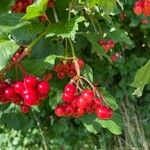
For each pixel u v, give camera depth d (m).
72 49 0.25
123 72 0.54
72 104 0.23
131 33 0.54
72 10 0.26
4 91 0.22
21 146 0.56
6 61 0.20
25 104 0.22
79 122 0.55
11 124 0.29
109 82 0.55
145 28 0.54
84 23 0.30
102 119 0.24
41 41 0.26
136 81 0.22
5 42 0.21
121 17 0.50
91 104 0.22
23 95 0.21
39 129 0.55
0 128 0.57
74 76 0.24
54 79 0.27
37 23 0.23
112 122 0.26
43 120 0.56
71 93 0.22
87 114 0.25
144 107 0.55
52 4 0.25
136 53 0.56
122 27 0.52
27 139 0.56
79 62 0.25
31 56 0.26
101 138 0.54
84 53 0.37
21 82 0.22
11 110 0.29
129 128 0.52
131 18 0.51
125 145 0.53
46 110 0.53
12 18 0.23
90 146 0.55
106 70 0.49
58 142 0.55
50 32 0.23
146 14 0.25
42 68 0.23
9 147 0.56
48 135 0.56
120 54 0.53
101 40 0.31
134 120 0.54
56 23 0.23
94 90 0.23
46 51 0.26
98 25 0.31
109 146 0.54
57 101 0.27
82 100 0.22
